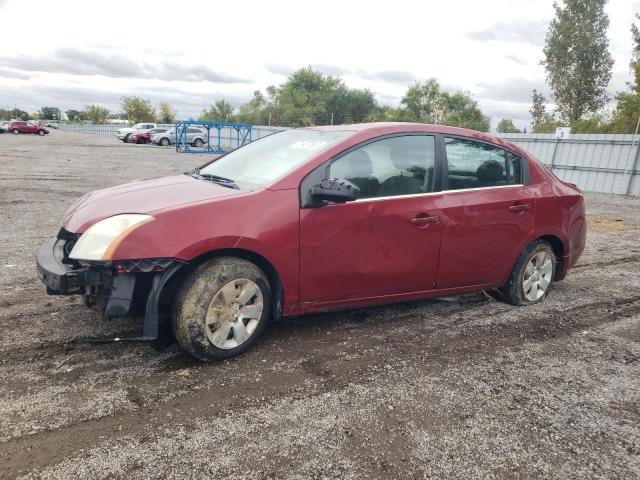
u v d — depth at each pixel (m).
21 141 33.88
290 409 2.73
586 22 39.66
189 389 2.88
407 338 3.79
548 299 4.91
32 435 2.40
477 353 3.59
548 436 2.61
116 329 3.63
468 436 2.57
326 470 2.26
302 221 3.30
